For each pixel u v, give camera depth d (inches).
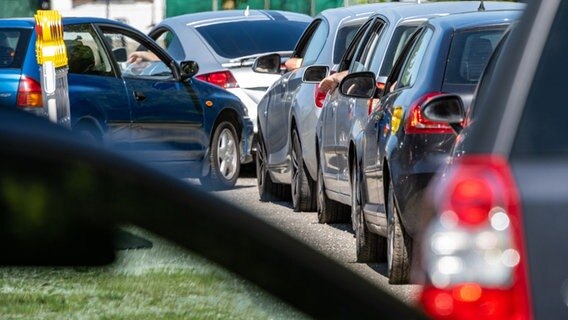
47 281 180.9
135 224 184.5
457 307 345.7
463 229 348.8
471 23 785.6
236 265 192.1
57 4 2691.9
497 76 369.4
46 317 182.4
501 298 341.1
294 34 1667.1
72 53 1258.0
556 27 364.8
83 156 181.8
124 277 183.8
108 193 182.7
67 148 181.3
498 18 789.9
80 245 180.2
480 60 765.3
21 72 1195.3
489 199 346.6
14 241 177.2
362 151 885.8
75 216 179.9
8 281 179.8
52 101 1145.4
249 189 1497.3
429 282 354.0
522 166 349.4
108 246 182.4
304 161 1214.9
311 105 1182.9
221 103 1457.9
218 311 190.4
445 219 353.1
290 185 1362.0
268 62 1411.2
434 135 741.3
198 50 1627.7
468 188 350.3
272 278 194.5
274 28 1665.8
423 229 740.0
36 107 1189.7
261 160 1390.3
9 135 178.7
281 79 1333.7
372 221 857.5
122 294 184.2
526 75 361.1
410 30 997.2
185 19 1686.8
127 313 185.2
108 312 184.1
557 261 338.6
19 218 177.5
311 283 196.9
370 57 1047.0
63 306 182.4
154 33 1717.5
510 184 346.3
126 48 1354.6
